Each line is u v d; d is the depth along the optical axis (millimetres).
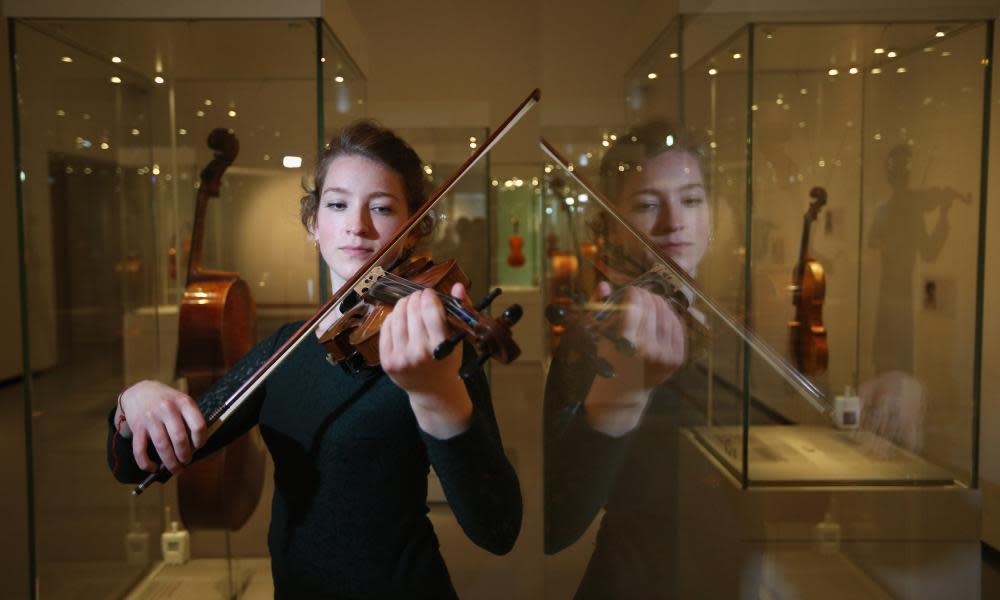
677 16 1490
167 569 2230
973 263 1653
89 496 2252
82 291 2354
